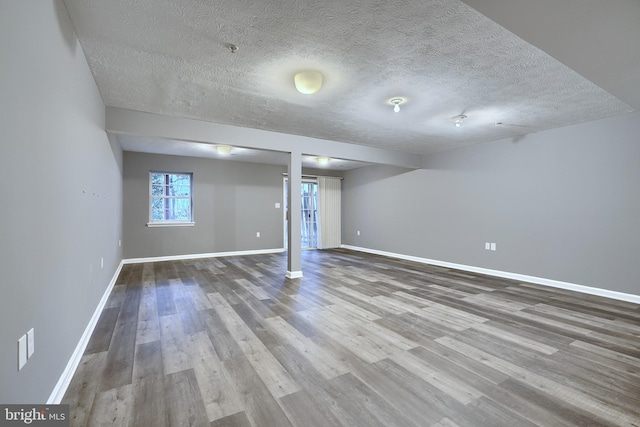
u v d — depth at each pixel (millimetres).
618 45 1827
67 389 1767
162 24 1886
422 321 2852
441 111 3480
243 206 7230
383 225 7234
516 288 4086
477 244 5176
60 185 1686
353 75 2578
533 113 3549
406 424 1478
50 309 1525
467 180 5344
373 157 5480
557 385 1814
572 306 3318
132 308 3246
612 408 1603
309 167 8133
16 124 1138
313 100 3158
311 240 8391
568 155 4074
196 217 6637
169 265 5742
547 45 1844
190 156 6531
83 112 2232
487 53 2217
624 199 3592
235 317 2971
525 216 4531
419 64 2387
